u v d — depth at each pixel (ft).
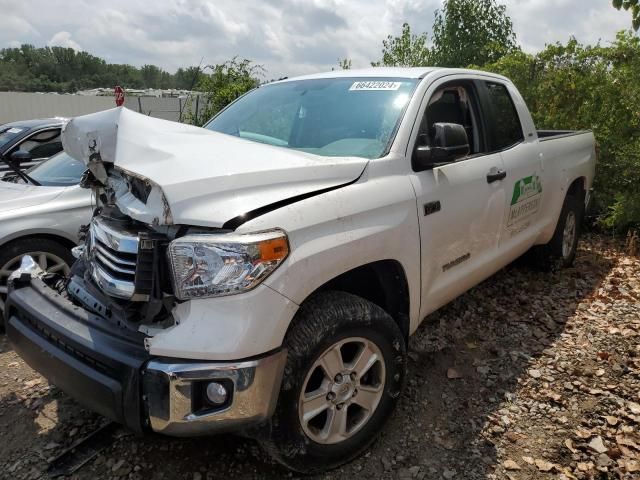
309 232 7.80
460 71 12.45
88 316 8.27
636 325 13.52
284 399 7.69
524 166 13.53
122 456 9.14
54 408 10.55
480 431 9.71
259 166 8.10
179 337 7.11
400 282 9.66
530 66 26.63
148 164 7.93
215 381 7.13
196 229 7.32
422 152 9.99
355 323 8.35
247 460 9.02
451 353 12.37
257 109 12.49
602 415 10.08
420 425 9.91
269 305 7.21
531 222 14.48
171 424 7.13
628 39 23.80
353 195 8.63
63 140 9.55
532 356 12.21
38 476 8.77
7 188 15.08
